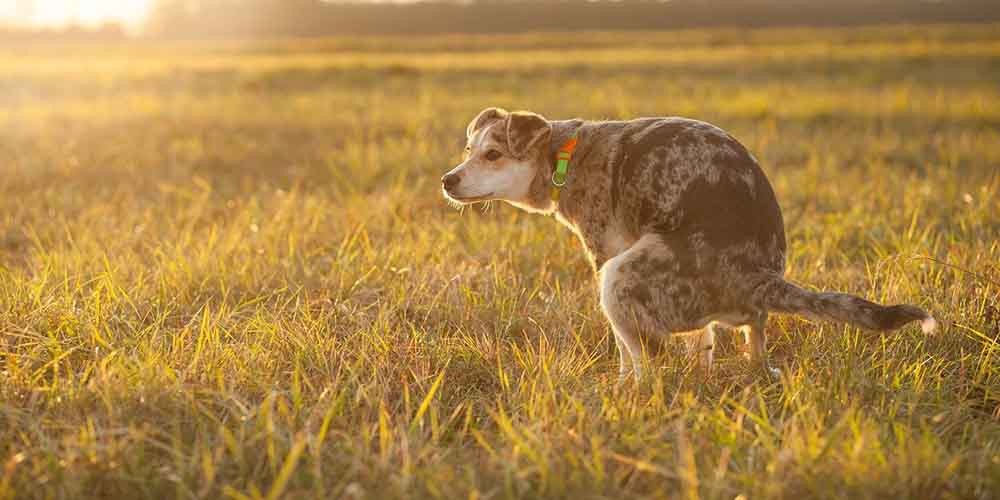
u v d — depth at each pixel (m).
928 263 6.25
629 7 90.56
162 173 11.26
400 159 11.87
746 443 3.79
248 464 3.67
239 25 94.12
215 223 7.82
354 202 8.77
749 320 4.47
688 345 5.04
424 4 93.69
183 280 6.01
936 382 4.57
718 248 4.36
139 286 5.75
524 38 52.00
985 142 12.65
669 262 4.40
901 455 3.49
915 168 11.23
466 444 3.98
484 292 5.95
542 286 6.36
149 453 3.82
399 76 26.58
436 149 12.53
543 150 5.14
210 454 3.68
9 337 5.02
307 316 5.30
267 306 5.82
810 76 24.92
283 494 3.47
